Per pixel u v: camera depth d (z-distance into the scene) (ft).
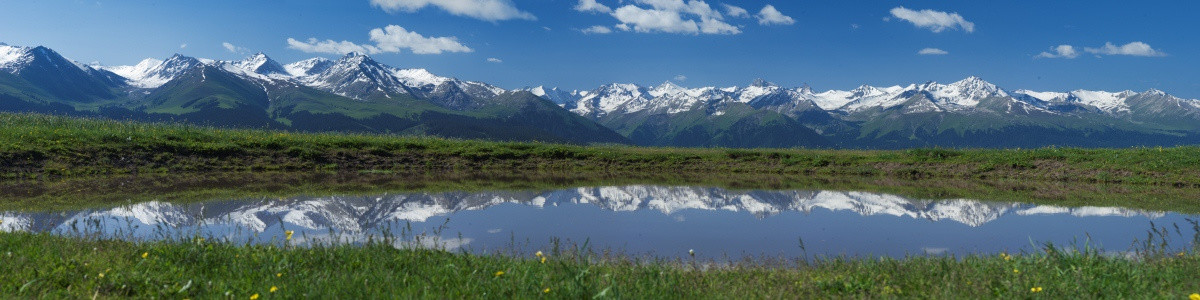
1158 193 95.71
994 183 113.09
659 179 119.85
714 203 82.17
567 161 142.72
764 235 57.67
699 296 25.35
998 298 24.49
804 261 39.99
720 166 138.72
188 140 127.03
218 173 114.83
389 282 26.12
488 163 138.00
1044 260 31.19
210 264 29.68
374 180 110.01
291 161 126.11
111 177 104.63
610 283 26.16
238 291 24.71
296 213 69.00
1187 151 115.85
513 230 59.06
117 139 119.03
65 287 25.02
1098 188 103.30
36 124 134.62
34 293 23.44
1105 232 60.03
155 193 86.63
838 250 51.06
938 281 27.53
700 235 57.36
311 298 23.50
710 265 37.68
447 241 52.54
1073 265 29.50
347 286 25.23
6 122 132.26
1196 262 30.86
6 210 69.15
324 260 30.76
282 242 44.27
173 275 27.17
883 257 37.58
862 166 133.69
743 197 89.97
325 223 61.93
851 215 71.46
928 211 75.20
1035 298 24.12
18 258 28.14
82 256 30.12
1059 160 122.62
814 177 125.70
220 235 52.70
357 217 66.69
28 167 102.17
